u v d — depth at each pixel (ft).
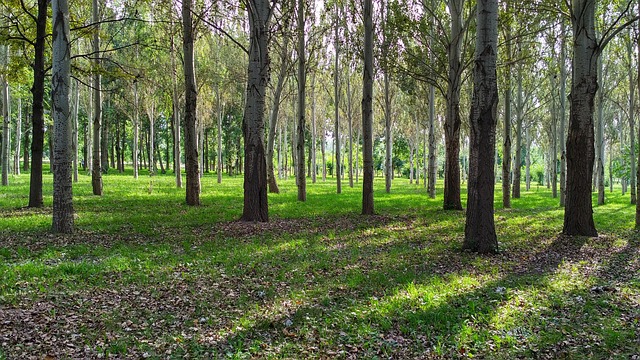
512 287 23.63
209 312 19.36
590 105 40.93
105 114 158.92
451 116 64.28
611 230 45.62
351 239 38.60
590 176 41.50
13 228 37.52
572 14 40.75
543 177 235.20
